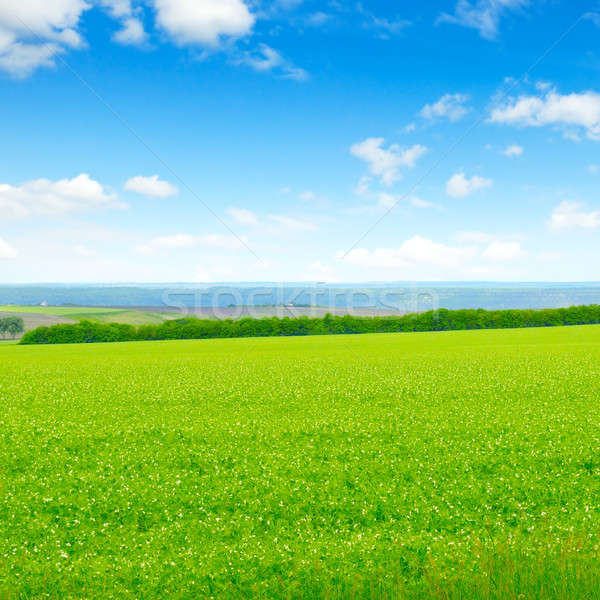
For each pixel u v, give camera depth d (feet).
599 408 51.39
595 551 22.11
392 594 20.51
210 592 21.52
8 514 28.89
